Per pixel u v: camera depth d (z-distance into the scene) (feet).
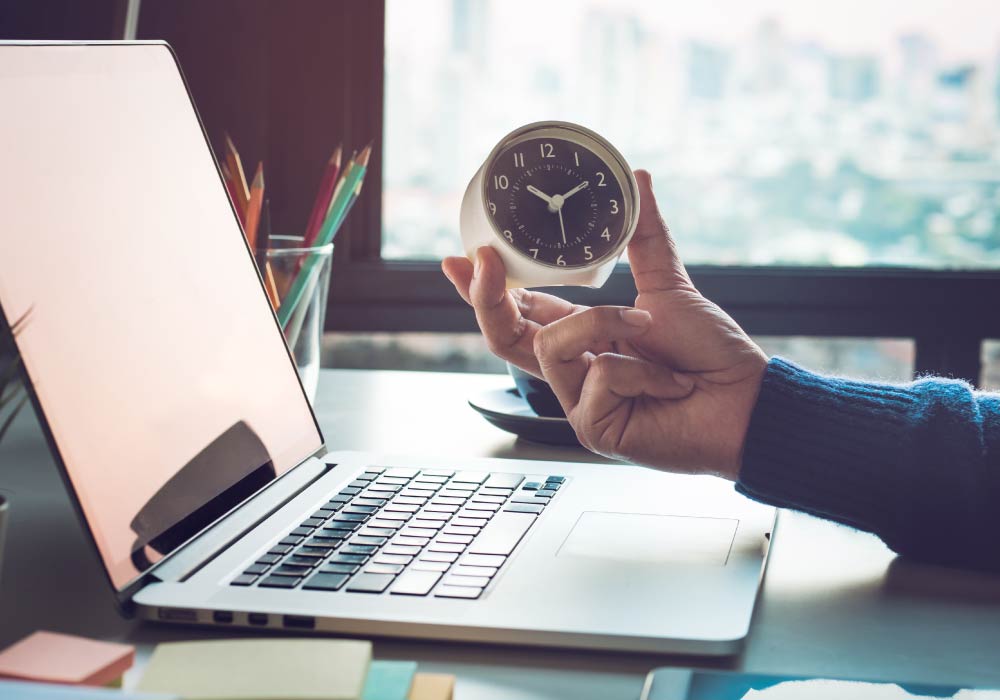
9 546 2.08
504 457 2.79
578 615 1.66
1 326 1.65
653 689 1.44
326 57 5.06
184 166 2.49
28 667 1.26
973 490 2.07
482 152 5.30
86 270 1.93
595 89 5.23
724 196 5.31
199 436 2.09
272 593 1.73
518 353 2.49
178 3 4.93
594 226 2.20
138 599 1.69
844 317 5.28
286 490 2.28
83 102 2.14
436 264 5.31
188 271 2.31
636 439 2.26
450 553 1.92
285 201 5.13
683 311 2.27
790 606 1.86
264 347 2.55
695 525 2.15
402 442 2.92
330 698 1.19
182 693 1.20
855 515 2.14
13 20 3.89
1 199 1.77
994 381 5.33
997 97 5.24
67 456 1.69
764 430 2.18
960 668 1.61
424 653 1.62
